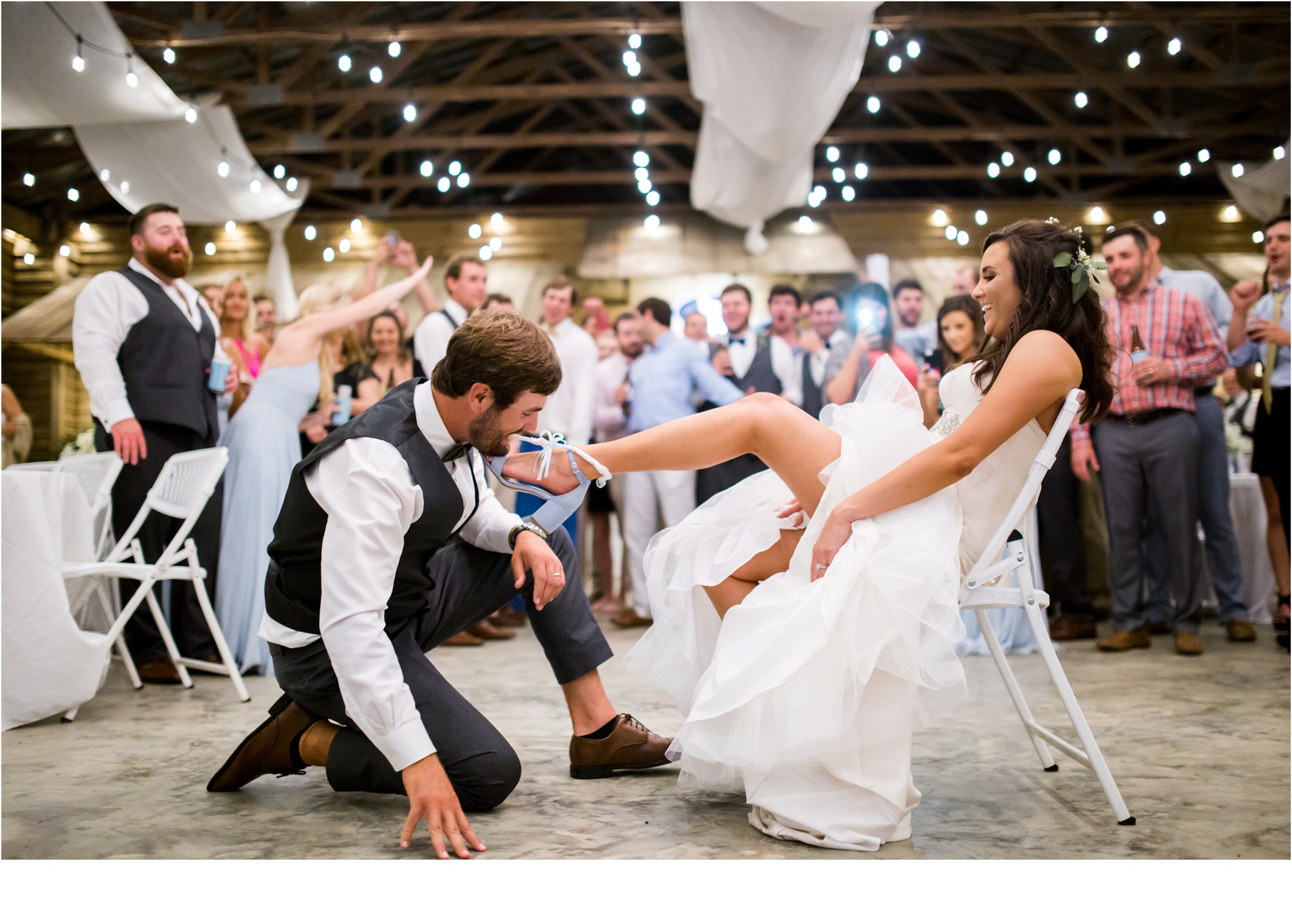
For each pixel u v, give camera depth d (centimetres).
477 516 199
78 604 328
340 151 1046
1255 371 496
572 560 213
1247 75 798
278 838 171
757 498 203
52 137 924
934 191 1191
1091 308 192
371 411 174
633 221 1068
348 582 159
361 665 158
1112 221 1061
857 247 1059
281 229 991
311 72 891
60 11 533
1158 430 409
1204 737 248
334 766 186
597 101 1000
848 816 167
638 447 195
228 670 323
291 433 415
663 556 205
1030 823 180
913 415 192
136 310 365
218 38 727
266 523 394
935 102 1070
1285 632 412
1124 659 390
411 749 158
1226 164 837
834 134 995
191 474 337
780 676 164
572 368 562
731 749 168
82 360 357
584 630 211
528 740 253
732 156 709
